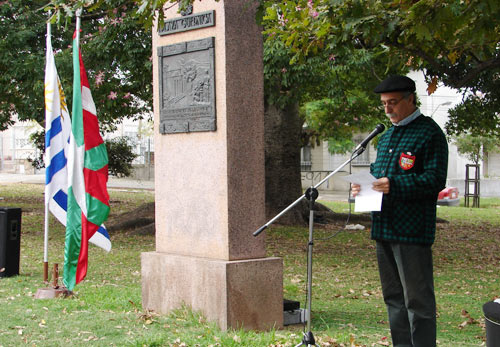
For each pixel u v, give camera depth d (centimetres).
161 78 683
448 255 1316
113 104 1370
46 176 842
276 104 1359
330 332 636
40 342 552
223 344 546
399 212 487
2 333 584
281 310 657
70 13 644
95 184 813
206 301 634
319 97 1864
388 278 509
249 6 635
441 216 2153
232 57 628
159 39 687
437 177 475
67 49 1356
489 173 3934
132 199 2650
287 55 1182
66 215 853
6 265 944
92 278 967
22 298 771
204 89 640
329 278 1016
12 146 5353
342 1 612
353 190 488
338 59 1230
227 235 627
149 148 4162
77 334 583
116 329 601
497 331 410
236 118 632
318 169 3788
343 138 3041
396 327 509
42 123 1545
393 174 493
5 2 1395
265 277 643
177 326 614
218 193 634
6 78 1393
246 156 641
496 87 1348
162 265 680
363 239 1508
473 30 628
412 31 629
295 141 1705
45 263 884
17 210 956
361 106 1912
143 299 702
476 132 1631
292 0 659
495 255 1322
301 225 1681
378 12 648
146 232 1534
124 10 1265
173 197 680
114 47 1284
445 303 836
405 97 493
